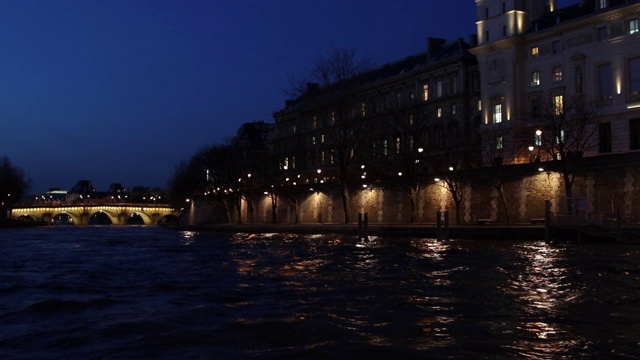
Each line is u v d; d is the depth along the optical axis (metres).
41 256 52.72
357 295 25.89
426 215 77.50
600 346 16.67
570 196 57.66
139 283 31.83
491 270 33.06
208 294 27.11
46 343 18.28
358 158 96.69
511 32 83.69
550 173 62.56
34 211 191.00
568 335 17.98
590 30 74.88
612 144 71.94
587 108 70.81
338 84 85.62
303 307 23.16
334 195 93.19
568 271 31.70
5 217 179.88
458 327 19.30
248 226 103.88
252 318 21.08
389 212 83.56
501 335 18.09
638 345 16.75
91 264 43.88
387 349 16.62
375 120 100.62
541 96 80.31
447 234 58.06
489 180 68.62
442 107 101.31
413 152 82.69
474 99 96.88
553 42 79.69
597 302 23.16
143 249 60.97
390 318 20.86
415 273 32.94
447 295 25.41
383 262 39.16
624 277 29.42
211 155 128.75
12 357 16.80
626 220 51.34
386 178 82.06
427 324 19.81
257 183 121.75
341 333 18.69
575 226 50.22
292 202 102.06
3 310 23.98
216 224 123.88
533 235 53.94
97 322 21.06
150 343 17.80
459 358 15.73
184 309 23.31
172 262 44.44
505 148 80.88
